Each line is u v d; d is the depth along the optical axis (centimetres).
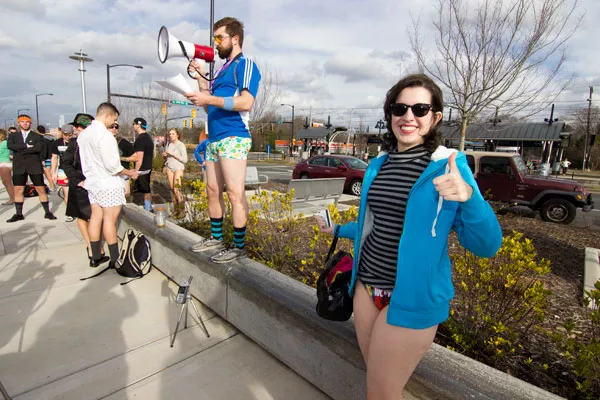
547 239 589
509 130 2677
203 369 247
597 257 456
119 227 529
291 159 4259
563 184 805
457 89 751
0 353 257
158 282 385
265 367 250
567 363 234
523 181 838
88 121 424
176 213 611
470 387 152
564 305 330
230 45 264
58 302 336
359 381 196
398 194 137
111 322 304
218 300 310
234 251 305
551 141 2655
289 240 411
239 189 282
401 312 128
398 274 129
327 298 167
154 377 238
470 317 258
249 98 253
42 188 634
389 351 131
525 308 255
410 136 139
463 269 273
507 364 231
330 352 212
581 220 921
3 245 496
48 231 568
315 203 716
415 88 138
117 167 384
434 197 125
